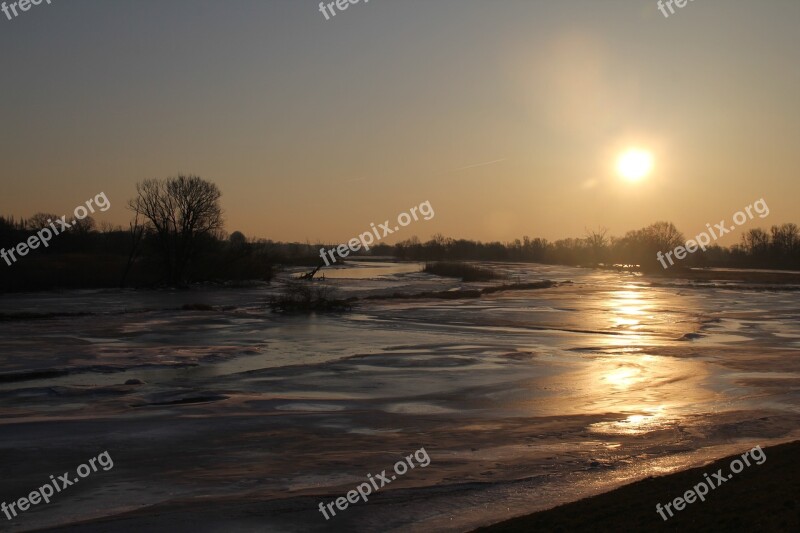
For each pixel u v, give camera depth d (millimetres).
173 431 19219
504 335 43219
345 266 180375
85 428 19359
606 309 62062
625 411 22578
